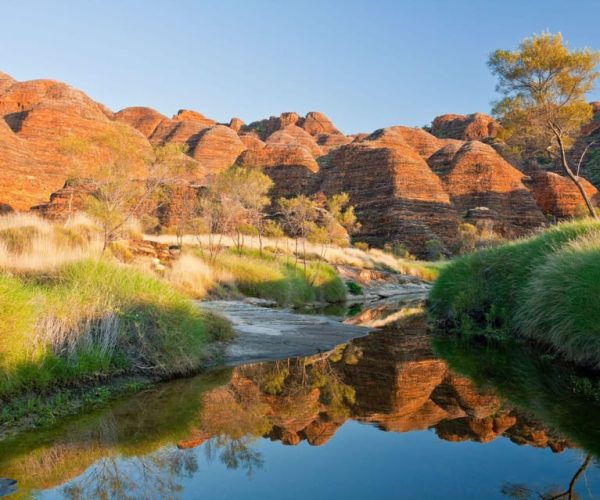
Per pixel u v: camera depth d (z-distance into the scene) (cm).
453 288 1508
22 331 583
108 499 349
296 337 1145
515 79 2658
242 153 11538
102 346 696
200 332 881
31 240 1352
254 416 563
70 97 10356
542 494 356
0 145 7325
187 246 2233
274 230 3966
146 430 509
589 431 503
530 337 1066
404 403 618
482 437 487
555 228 1369
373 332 1295
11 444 463
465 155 10062
